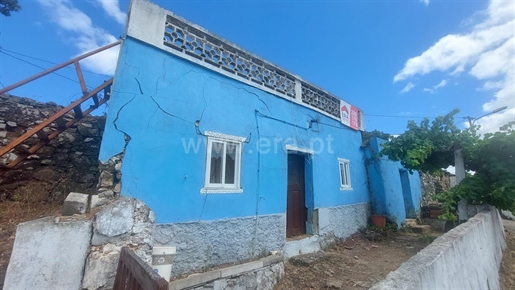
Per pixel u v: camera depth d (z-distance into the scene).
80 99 4.36
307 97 7.59
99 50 4.67
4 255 3.58
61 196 5.61
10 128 5.50
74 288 2.70
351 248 7.07
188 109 4.52
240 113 5.41
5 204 4.90
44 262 2.57
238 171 5.15
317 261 5.69
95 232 2.94
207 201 4.50
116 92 3.70
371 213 9.48
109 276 2.94
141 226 3.37
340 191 7.99
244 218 5.04
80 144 6.21
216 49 5.28
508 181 5.54
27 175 5.41
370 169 9.79
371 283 4.69
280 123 6.34
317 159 7.31
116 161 3.56
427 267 2.10
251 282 4.50
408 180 11.74
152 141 3.96
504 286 4.54
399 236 8.71
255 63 6.06
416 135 7.57
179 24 4.72
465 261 3.19
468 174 6.74
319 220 6.84
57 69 4.27
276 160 6.03
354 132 9.64
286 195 6.11
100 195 3.34
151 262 3.39
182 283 3.67
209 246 4.38
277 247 5.60
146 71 4.08
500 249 5.97
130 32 3.95
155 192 3.86
